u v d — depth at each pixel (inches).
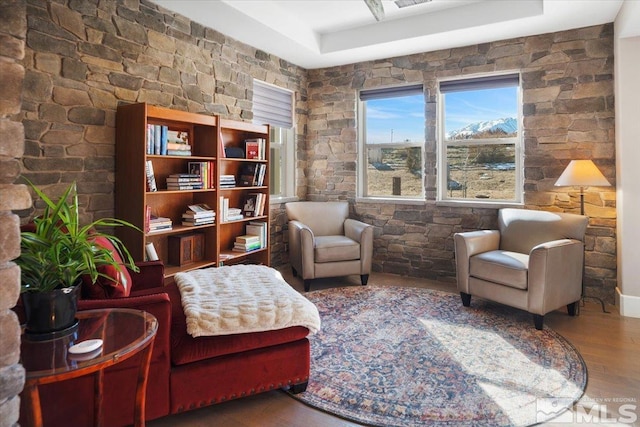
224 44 152.5
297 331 80.8
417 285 165.5
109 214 114.0
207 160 135.9
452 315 128.0
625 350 102.1
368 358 98.0
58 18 101.6
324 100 200.2
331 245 157.2
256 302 80.6
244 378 76.6
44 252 57.4
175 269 126.3
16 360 31.5
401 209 182.2
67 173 104.4
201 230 140.9
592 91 142.5
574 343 106.7
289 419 74.4
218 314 75.0
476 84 165.8
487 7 141.8
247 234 162.6
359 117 196.1
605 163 140.9
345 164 196.1
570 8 127.6
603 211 141.6
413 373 90.5
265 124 175.8
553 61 148.8
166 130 118.9
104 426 65.7
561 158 148.3
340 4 146.0
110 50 113.6
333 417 74.9
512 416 74.2
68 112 104.4
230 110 156.3
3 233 30.3
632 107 127.2
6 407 30.6
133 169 111.6
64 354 50.8
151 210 126.7
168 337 70.6
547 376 88.8
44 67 99.1
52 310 56.2
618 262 135.9
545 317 127.0
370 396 81.0
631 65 127.0
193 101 140.0
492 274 125.9
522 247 138.8
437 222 174.1
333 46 173.9
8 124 30.6
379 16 122.6
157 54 126.9
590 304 140.9
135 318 63.0
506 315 128.0
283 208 193.5
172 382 70.7
